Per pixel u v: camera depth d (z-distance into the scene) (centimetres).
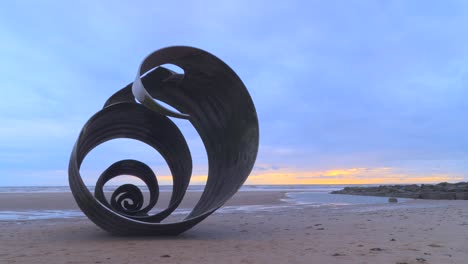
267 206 2261
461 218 1286
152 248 784
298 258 674
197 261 655
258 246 803
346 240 869
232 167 1073
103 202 1120
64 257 699
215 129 1163
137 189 1222
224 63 1000
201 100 1146
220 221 1355
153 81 1107
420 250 727
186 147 1156
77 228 1170
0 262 659
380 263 625
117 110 1057
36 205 2294
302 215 1591
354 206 2205
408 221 1231
